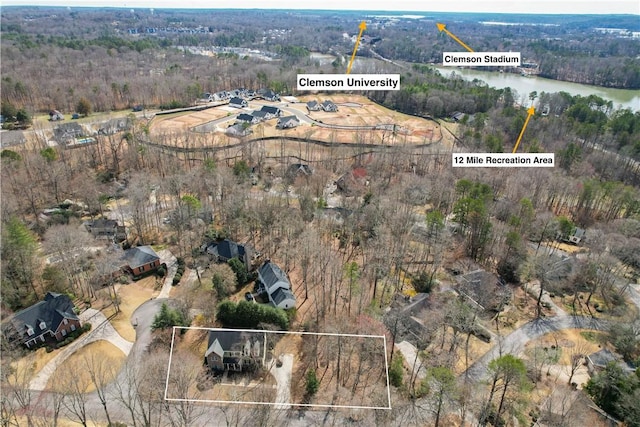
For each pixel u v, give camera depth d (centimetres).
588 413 6069
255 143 16162
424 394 6319
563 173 12838
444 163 14612
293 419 5859
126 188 12200
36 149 14250
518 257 9206
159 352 6719
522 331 7781
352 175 13550
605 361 6919
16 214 9775
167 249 9650
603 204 11844
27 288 7969
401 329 7312
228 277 8088
